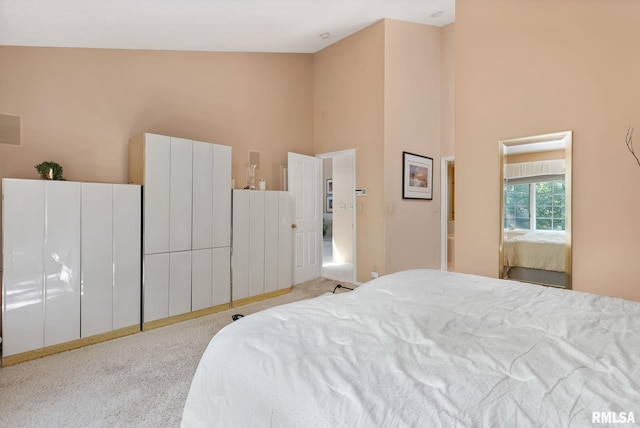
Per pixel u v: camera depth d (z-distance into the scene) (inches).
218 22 122.1
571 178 92.5
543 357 37.3
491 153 109.3
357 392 31.1
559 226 95.9
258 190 154.8
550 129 96.3
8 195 90.4
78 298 101.5
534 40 99.3
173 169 121.7
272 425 32.6
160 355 96.6
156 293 117.6
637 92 82.4
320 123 198.8
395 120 170.2
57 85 115.5
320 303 57.2
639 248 83.1
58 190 97.9
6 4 86.0
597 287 89.2
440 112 196.2
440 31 193.3
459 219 118.0
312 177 191.6
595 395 29.8
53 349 97.1
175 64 144.9
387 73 166.1
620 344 41.3
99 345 103.4
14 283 91.2
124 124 130.0
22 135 108.8
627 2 83.4
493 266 109.7
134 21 107.7
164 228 119.3
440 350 38.7
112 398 75.1
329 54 192.7
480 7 111.3
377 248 169.5
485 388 31.2
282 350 39.4
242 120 169.0
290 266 167.2
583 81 90.4
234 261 141.9
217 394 39.8
